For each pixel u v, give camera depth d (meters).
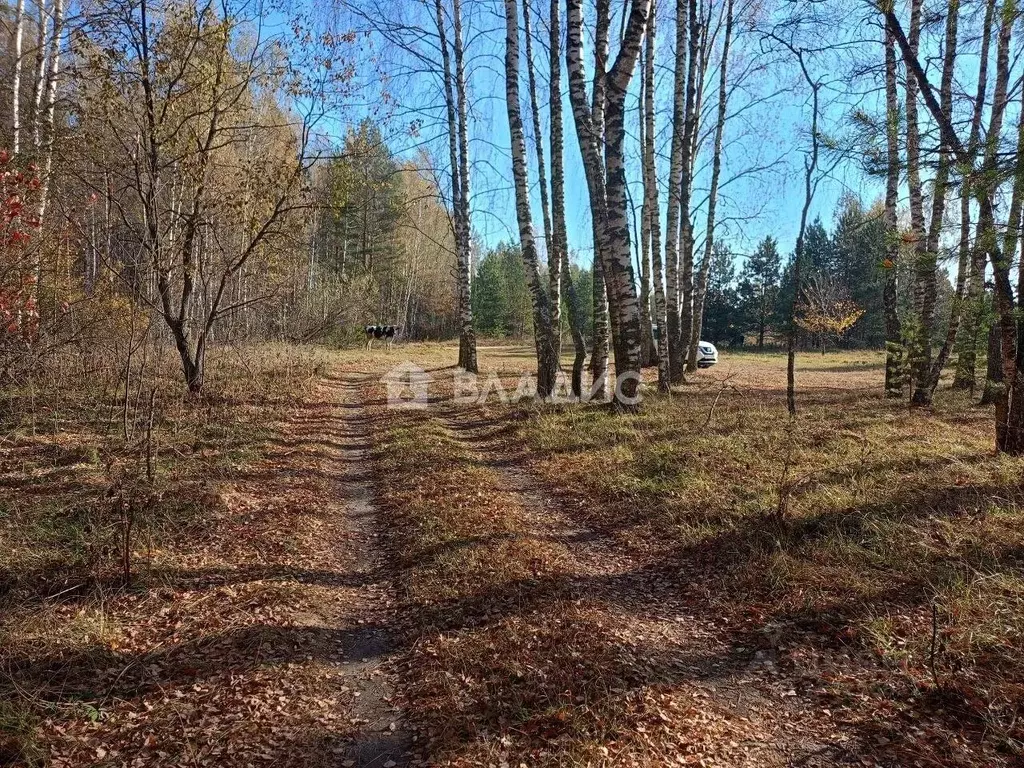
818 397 13.23
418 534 5.60
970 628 3.51
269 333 21.09
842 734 2.92
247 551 5.18
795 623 3.90
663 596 4.48
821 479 6.23
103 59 9.16
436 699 3.26
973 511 5.15
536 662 3.52
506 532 5.50
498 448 9.18
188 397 10.76
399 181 32.97
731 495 5.99
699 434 8.47
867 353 35.81
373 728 3.09
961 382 14.27
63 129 9.34
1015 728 2.81
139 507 5.61
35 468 6.68
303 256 19.02
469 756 2.80
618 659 3.51
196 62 10.11
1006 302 6.62
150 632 3.89
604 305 11.85
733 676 3.46
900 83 9.87
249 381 13.30
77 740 2.91
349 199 11.57
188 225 10.48
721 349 47.00
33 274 7.94
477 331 50.59
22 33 12.74
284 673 3.49
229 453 7.86
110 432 8.24
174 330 10.99
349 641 3.99
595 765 2.68
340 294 25.91
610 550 5.38
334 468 8.15
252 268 14.93
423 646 3.81
